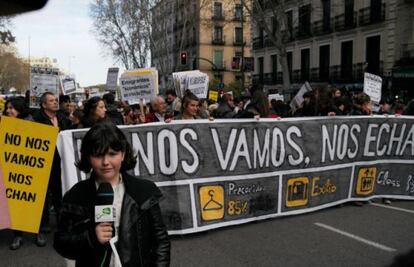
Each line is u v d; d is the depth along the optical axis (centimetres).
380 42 2830
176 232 558
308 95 907
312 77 3519
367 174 725
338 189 696
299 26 3669
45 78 1041
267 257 488
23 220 490
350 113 872
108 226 224
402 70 2544
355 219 639
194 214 566
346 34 3159
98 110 596
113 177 236
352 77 3091
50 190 571
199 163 571
